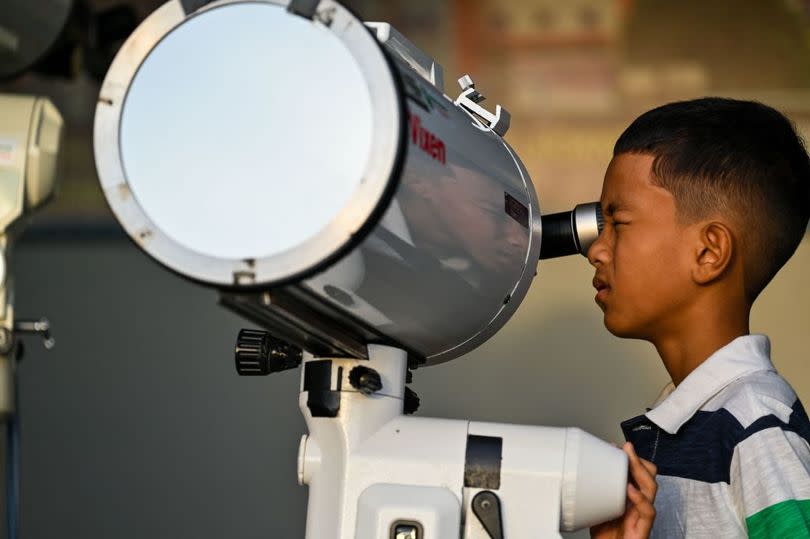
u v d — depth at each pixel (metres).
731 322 4.77
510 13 10.77
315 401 3.88
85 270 11.48
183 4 3.49
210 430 11.10
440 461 3.75
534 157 10.79
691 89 10.62
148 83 3.42
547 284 10.79
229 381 11.20
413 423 3.86
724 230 4.70
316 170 3.28
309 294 3.53
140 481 11.06
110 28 8.55
